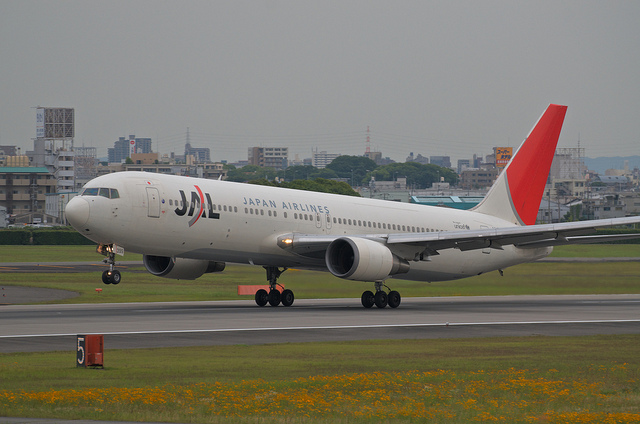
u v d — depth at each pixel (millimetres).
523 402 63094
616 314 148000
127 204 140875
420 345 97938
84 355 77188
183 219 146875
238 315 134500
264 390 66125
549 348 96250
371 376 73188
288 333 108375
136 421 55062
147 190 143625
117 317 127688
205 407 59344
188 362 81562
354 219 175125
